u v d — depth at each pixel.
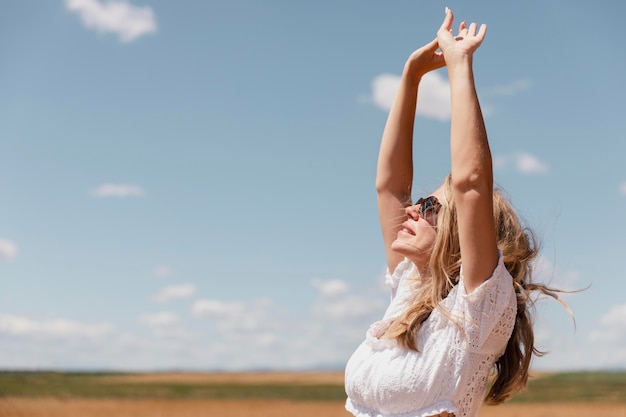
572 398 35.78
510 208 2.71
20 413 39.53
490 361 2.51
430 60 3.06
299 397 49.56
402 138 3.13
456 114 2.49
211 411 41.94
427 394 2.45
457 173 2.44
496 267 2.47
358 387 2.58
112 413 40.97
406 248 2.65
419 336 2.51
